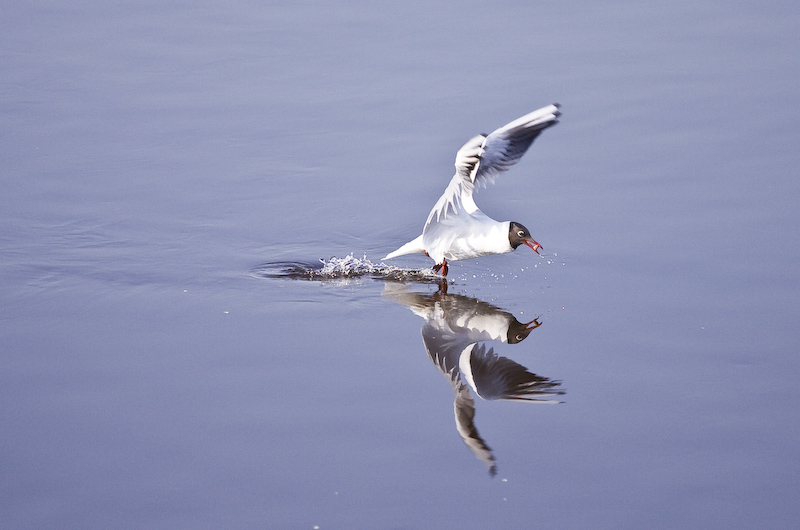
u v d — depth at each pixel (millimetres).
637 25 22391
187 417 9695
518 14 23203
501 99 18656
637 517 8250
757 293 12172
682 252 13391
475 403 9969
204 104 18953
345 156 16922
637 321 11688
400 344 11305
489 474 8820
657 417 9680
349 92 19297
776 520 8195
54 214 14875
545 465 8953
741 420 9578
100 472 8828
